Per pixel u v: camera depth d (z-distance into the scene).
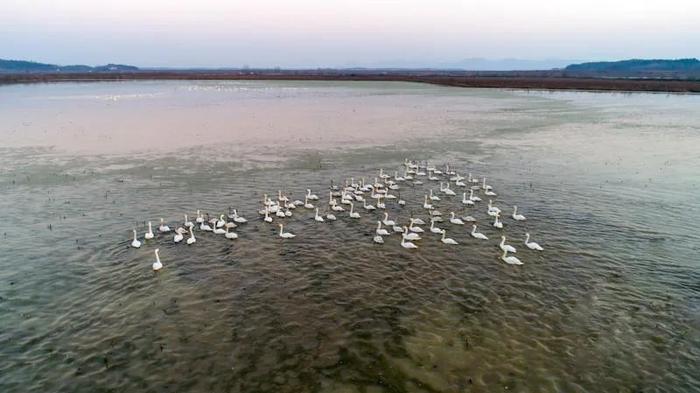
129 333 20.27
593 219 34.03
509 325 20.86
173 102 114.00
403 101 118.81
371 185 41.59
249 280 24.92
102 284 24.33
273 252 28.41
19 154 53.53
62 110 94.62
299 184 43.06
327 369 18.12
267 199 37.56
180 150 56.94
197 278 25.06
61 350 19.14
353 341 19.83
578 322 21.08
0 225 31.97
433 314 21.77
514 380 17.47
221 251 28.45
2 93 139.12
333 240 30.30
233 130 71.81
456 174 46.53
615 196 39.50
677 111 97.19
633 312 21.83
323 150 57.97
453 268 26.34
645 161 52.00
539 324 20.94
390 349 19.30
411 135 68.75
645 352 19.00
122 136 65.81
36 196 38.38
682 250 28.53
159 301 22.77
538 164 51.09
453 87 172.00
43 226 31.94
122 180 43.38
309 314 21.78
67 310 21.94
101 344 19.53
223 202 37.53
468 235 31.08
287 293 23.62
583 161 52.34
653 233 31.28
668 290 23.80
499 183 43.75
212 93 145.25
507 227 32.59
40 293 23.39
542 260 27.27
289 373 17.91
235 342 19.70
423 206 37.19
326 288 24.12
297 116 88.06
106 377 17.62
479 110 99.06
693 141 63.56
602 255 27.92
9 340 19.72
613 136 67.94
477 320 21.27
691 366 18.17
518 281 24.81
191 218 33.88
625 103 114.62
